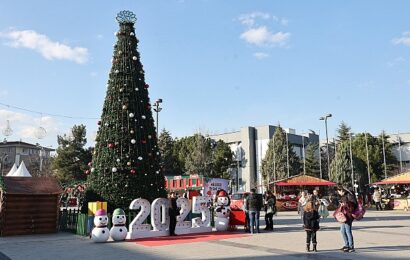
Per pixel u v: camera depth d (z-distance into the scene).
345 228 11.79
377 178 62.59
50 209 18.08
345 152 56.00
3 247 13.57
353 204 11.87
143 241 14.83
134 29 19.75
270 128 79.12
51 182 18.59
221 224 18.02
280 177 64.56
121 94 18.44
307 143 82.56
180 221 17.06
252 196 17.30
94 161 18.28
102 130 18.39
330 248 12.48
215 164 62.25
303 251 11.91
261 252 11.74
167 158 62.97
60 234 17.39
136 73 18.94
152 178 18.14
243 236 16.16
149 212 16.20
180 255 11.41
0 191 17.22
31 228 17.38
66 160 49.47
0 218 16.84
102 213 14.86
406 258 10.35
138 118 18.42
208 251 12.09
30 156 76.94
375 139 66.19
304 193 20.61
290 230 18.47
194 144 64.06
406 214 28.31
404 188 42.72
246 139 79.62
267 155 67.88
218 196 18.48
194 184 30.72
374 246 12.66
